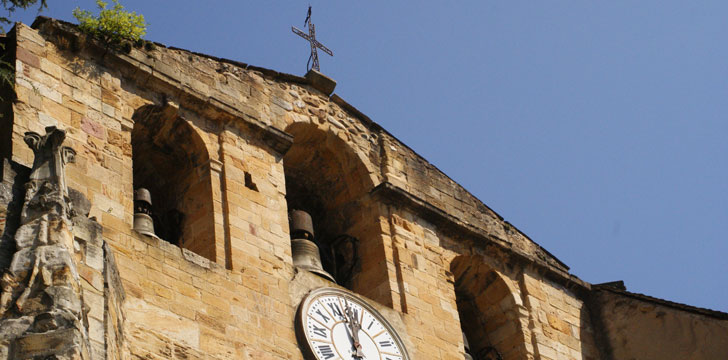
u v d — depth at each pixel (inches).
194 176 1200.8
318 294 1165.7
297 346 1107.9
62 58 1144.8
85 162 1084.5
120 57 1181.1
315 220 1373.0
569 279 1449.3
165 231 1178.6
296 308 1138.7
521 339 1354.6
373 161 1381.6
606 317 1440.7
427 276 1300.4
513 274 1407.5
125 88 1179.9
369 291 1274.6
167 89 1210.0
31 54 1120.2
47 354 761.0
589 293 1466.5
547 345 1366.9
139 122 1194.6
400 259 1293.1
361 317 1190.9
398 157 1408.7
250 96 1301.7
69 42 1157.7
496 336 1373.0
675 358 1378.0
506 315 1375.5
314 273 1200.2
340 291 1190.3
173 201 1205.1
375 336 1187.9
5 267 813.9
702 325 1371.8
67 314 785.6
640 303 1424.7
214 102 1230.9
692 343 1373.0
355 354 1150.3
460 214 1421.0
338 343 1144.2
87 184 1069.1
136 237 1061.8
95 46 1168.2
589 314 1451.8
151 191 1237.7
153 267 1052.5
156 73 1202.0
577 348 1398.9
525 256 1418.6
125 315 992.2
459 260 1374.3
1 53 1139.9
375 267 1288.1
